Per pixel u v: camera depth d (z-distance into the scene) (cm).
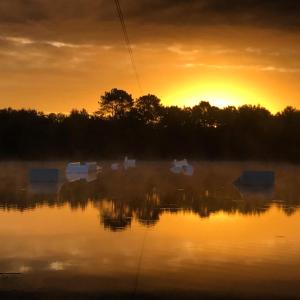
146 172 6012
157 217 2111
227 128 11375
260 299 992
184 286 1073
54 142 11012
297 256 1361
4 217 2073
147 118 12062
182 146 11381
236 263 1273
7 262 1289
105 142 11269
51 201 2675
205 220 2041
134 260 1304
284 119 11206
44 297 999
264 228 1839
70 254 1380
